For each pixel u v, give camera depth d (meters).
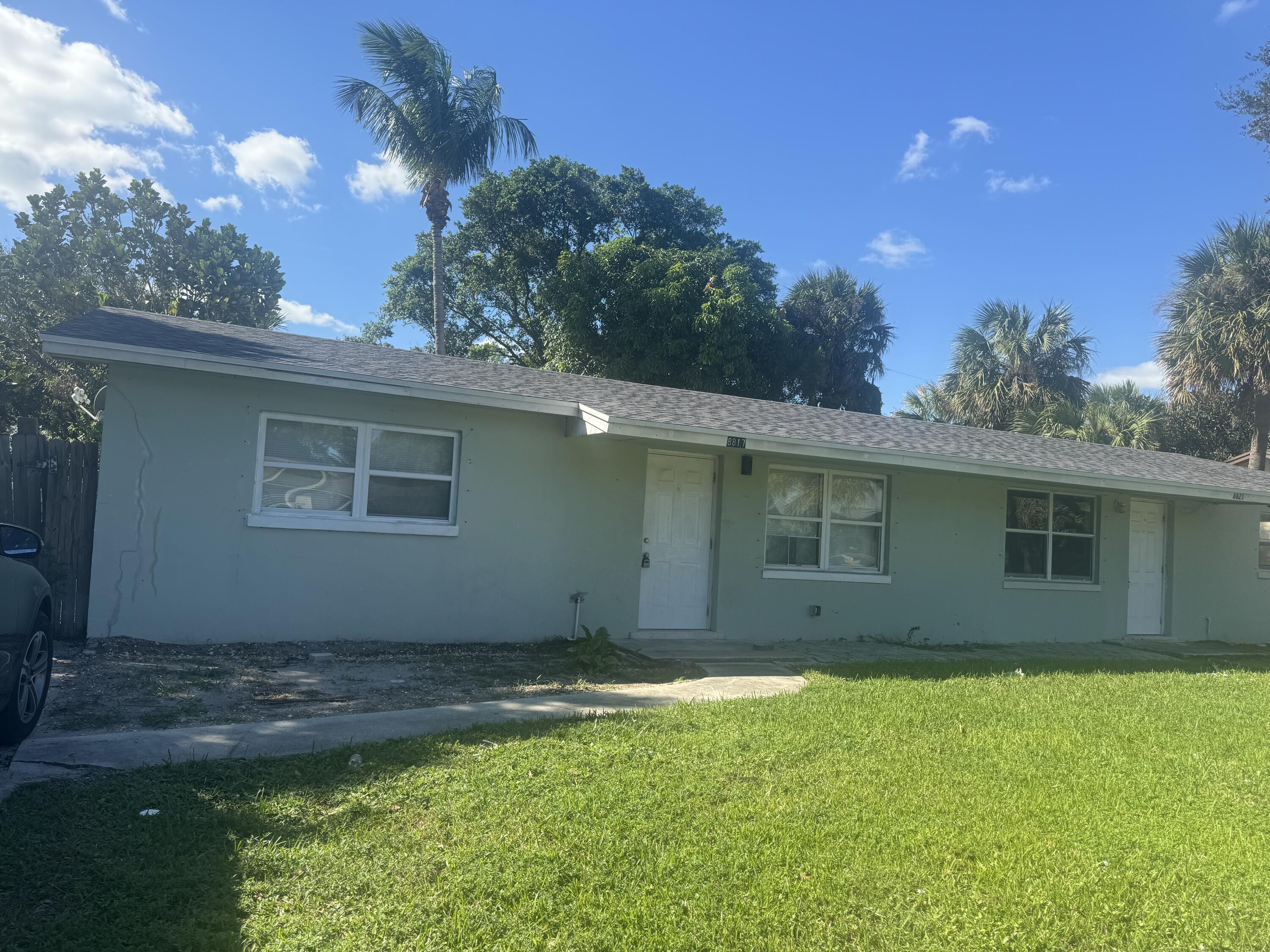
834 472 12.33
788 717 6.55
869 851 4.11
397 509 9.76
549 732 5.91
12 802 4.27
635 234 33.22
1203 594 14.96
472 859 3.85
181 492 8.75
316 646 9.04
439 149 24.45
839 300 32.91
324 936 3.22
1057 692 8.26
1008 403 29.06
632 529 10.88
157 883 3.56
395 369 9.88
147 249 27.97
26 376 19.72
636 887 3.67
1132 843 4.37
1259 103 24.66
